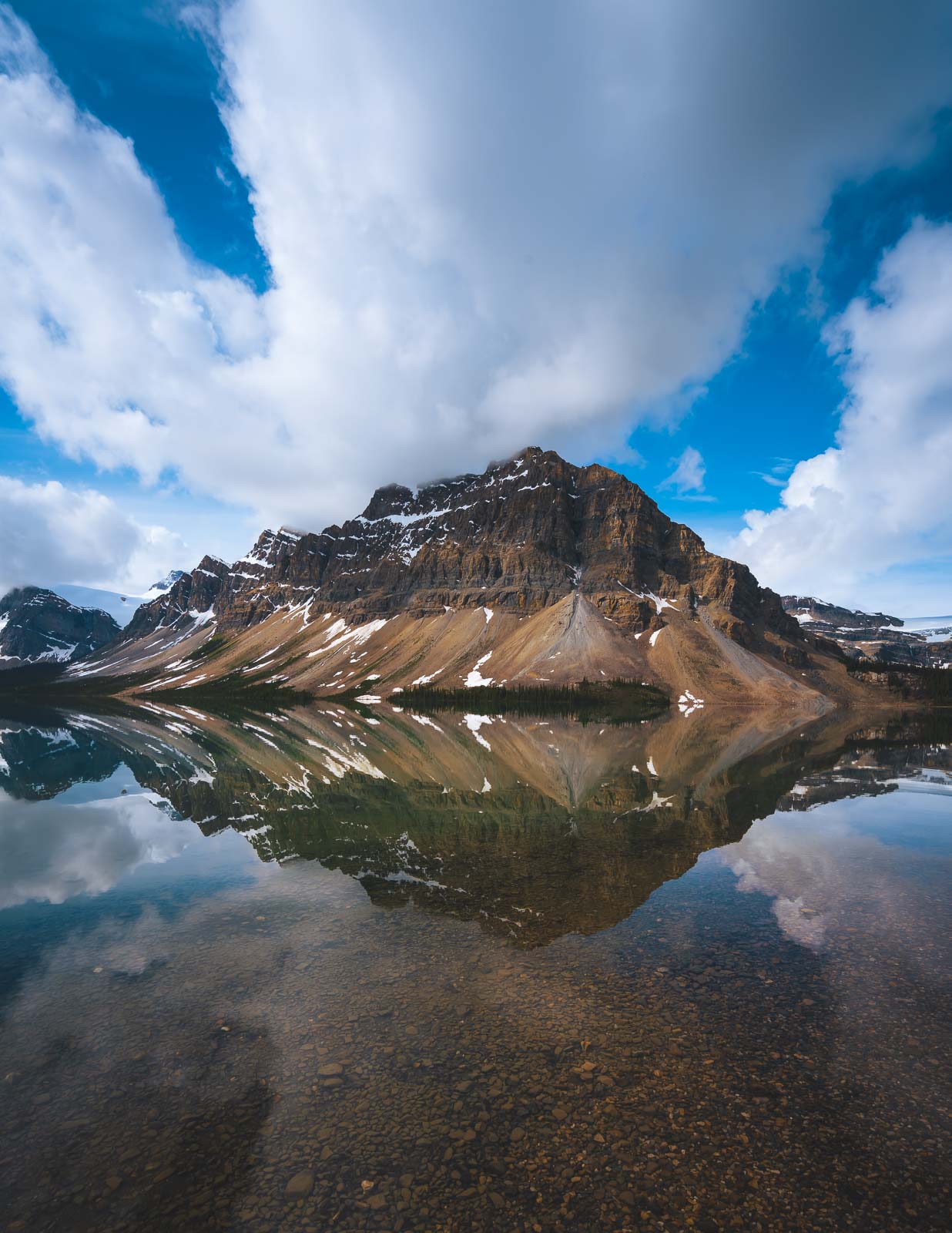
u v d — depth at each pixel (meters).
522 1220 9.49
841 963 17.64
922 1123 11.38
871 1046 13.73
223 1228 9.47
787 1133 11.16
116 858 30.45
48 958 19.03
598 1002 15.66
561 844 31.73
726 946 18.83
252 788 52.28
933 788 47.41
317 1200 9.96
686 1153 10.76
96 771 63.62
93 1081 13.11
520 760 71.94
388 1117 11.79
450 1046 13.98
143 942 20.08
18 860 30.27
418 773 61.31
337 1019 15.20
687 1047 13.76
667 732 111.69
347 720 158.62
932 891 23.73
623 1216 9.52
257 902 23.66
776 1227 9.27
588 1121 11.55
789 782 50.94
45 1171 10.73
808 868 26.84
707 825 35.50
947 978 16.70
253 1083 12.90
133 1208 9.91
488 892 24.14
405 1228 9.40
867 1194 9.82
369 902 23.23
